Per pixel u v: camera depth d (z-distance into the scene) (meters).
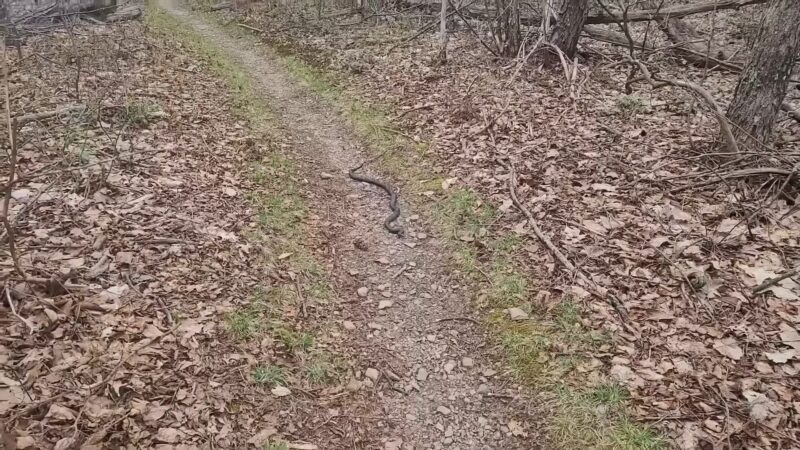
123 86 9.39
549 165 7.53
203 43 14.80
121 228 5.78
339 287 6.02
